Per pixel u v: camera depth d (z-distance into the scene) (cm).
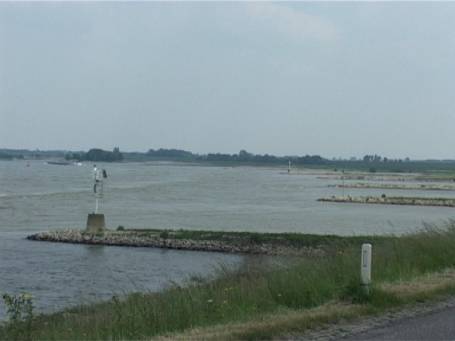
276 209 8431
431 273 1527
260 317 1075
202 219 6775
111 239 4922
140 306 1205
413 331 989
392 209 8919
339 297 1233
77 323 1188
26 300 1306
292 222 6581
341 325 1035
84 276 3303
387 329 1004
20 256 4119
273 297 1221
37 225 6028
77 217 6819
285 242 4597
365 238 3900
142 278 3228
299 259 1772
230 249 4569
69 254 4294
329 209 8631
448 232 1978
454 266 1638
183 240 4788
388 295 1209
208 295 1243
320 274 1381
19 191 11131
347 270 1421
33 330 1192
